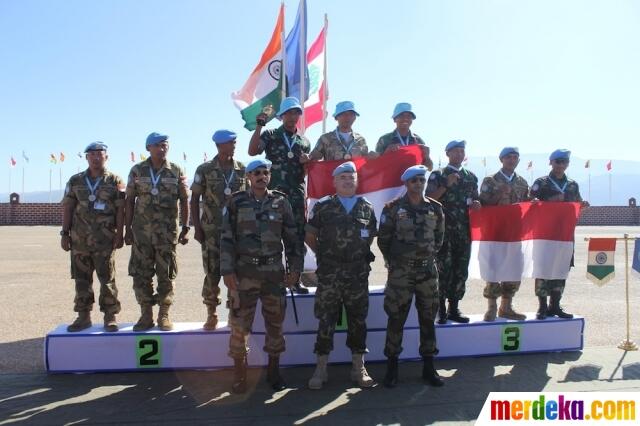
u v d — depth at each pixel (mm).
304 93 7426
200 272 11445
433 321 4531
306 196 5309
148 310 4980
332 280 4371
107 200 4977
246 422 3717
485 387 4434
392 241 4570
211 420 3752
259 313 4973
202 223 4984
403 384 4520
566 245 5617
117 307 4980
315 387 4387
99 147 4941
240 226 4324
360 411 3922
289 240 4492
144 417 3799
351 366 5043
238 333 4285
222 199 4914
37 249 16297
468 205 5453
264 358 4973
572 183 5984
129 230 4992
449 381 4594
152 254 4949
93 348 4758
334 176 4520
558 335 5488
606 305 7887
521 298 8547
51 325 6438
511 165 5742
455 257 5422
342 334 5074
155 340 4816
